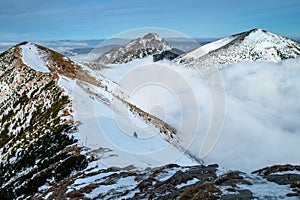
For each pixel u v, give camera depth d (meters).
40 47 150.00
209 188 15.77
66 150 50.47
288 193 14.36
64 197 23.36
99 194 21.83
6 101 107.31
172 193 17.19
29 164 57.66
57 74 106.56
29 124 85.56
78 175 36.16
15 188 50.44
